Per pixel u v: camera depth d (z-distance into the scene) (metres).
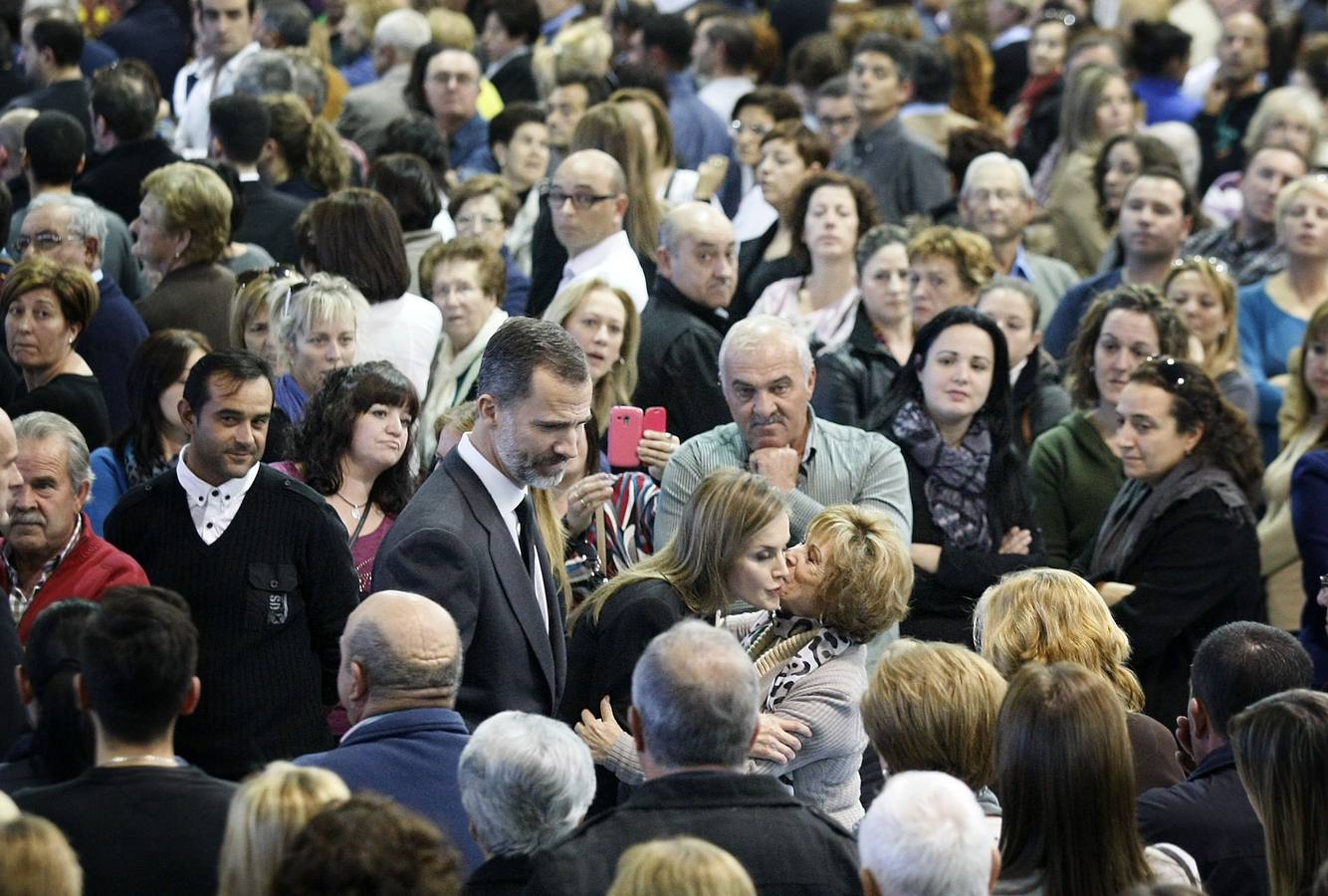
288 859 7.61
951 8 37.62
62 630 10.98
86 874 9.68
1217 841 11.23
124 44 33.62
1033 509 17.17
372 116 29.77
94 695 10.06
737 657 10.13
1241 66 32.59
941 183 27.59
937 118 29.53
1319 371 18.98
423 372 18.41
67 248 18.58
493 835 10.26
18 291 16.91
